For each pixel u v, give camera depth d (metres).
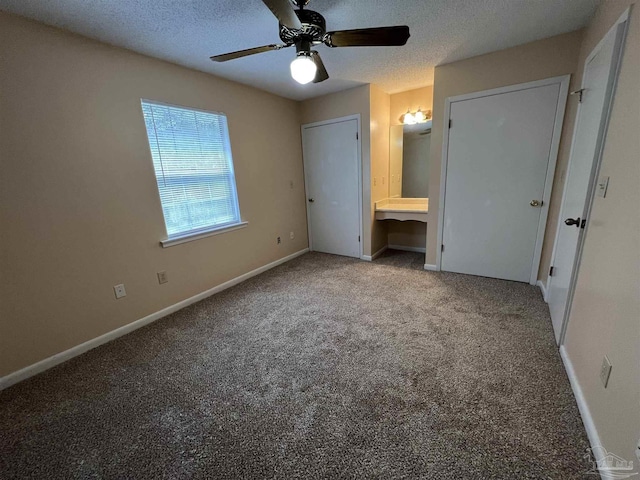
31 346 1.80
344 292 2.84
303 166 4.09
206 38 2.00
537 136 2.45
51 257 1.85
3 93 1.59
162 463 1.21
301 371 1.73
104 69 2.00
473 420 1.33
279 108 3.56
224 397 1.56
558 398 1.42
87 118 1.94
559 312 1.91
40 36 1.70
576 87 2.16
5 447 1.31
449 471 1.11
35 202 1.75
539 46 2.28
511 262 2.84
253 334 2.16
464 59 2.59
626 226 1.09
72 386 1.69
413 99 3.59
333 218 4.04
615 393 1.04
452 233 3.10
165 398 1.57
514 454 1.16
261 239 3.49
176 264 2.59
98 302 2.10
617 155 1.24
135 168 2.23
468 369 1.66
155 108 2.34
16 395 1.63
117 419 1.44
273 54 2.30
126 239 2.22
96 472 1.18
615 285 1.13
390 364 1.75
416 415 1.37
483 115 2.63
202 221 2.82
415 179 3.83
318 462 1.17
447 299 2.56
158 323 2.40
